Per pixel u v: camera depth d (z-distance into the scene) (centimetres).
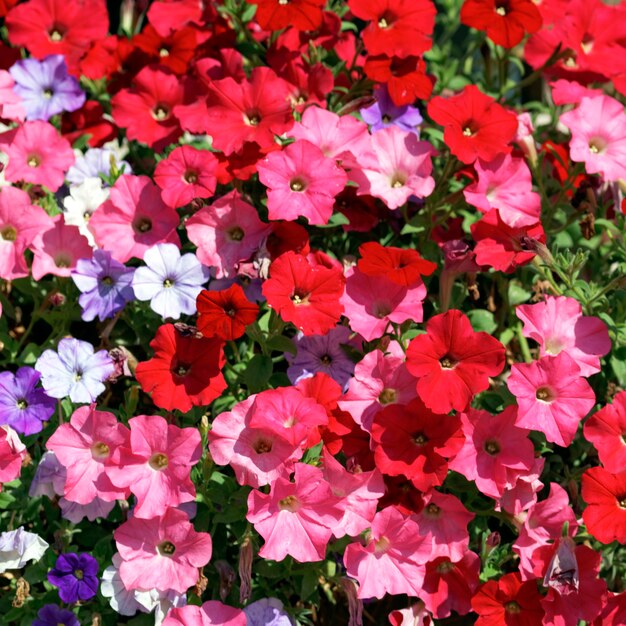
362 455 116
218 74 128
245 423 112
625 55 132
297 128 121
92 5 131
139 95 128
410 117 126
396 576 114
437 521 116
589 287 121
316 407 111
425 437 114
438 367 113
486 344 112
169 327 114
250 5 131
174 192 120
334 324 114
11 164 122
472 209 128
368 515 113
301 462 114
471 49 140
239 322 113
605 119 125
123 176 121
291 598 123
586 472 114
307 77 126
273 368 124
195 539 112
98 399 122
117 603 113
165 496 112
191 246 124
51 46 131
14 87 127
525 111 138
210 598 118
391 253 114
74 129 131
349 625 114
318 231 126
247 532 114
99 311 118
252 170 120
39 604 116
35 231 120
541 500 123
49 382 114
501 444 115
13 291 127
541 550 114
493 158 122
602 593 114
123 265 119
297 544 111
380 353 115
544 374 114
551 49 134
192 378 114
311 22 122
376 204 126
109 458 112
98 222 121
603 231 130
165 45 130
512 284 126
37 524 118
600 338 117
